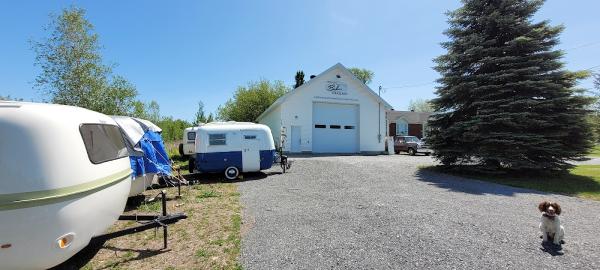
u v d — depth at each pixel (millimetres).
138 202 7996
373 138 26344
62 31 14891
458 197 8398
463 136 12492
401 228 5664
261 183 11008
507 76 11883
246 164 12195
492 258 4406
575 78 12008
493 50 12430
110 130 4758
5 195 2955
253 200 8203
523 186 10211
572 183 10805
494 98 12344
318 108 24766
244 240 5191
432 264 4234
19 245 3061
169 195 8953
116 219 4758
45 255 3221
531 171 12570
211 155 11883
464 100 13281
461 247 4789
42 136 3197
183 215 5227
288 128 23828
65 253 3391
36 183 3078
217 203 7906
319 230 5633
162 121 31719
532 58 12203
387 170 13617
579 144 12062
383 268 4133
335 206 7383
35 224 3094
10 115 3135
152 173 8258
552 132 11727
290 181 11281
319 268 4152
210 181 11734
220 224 6086
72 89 14961
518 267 4141
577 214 6836
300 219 6336
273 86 41250
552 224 4883
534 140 11586
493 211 6902
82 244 3670
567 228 5805
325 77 24797
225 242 5125
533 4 12398
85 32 15359
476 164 13195
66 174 3318
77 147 3570
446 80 13453
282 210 7094
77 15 14953
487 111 11953
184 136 18469
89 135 3965
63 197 3254
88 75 15336
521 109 11867
